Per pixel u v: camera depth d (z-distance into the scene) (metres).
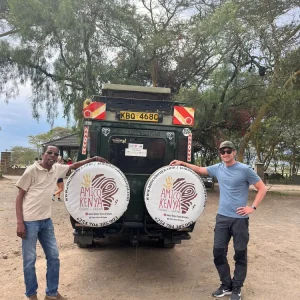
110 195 5.48
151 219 6.10
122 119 6.44
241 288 5.62
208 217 11.80
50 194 4.72
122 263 6.50
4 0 21.09
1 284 5.47
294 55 18.17
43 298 4.95
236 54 17.59
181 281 5.78
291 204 16.97
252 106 19.42
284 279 6.13
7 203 13.29
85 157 6.39
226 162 5.28
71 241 7.98
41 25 17.75
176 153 6.51
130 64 19.00
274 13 18.42
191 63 19.41
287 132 30.53
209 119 18.36
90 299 4.98
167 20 20.12
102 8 18.00
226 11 16.83
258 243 8.45
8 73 19.86
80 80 17.78
